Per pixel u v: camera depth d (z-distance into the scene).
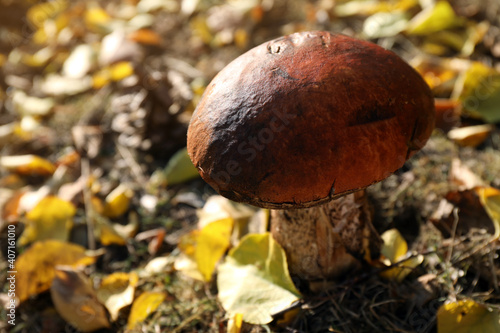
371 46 0.24
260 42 0.49
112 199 0.36
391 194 0.34
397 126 0.23
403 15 0.46
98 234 0.34
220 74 0.24
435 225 0.31
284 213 0.27
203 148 0.23
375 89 0.23
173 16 0.55
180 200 0.37
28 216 0.35
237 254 0.29
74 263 0.32
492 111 0.37
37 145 0.43
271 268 0.28
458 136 0.37
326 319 0.28
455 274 0.28
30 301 0.32
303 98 0.22
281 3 0.53
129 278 0.31
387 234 0.30
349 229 0.28
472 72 0.37
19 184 0.40
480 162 0.36
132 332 0.29
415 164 0.36
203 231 0.30
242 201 0.23
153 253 0.34
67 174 0.39
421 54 0.44
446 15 0.44
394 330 0.27
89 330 0.30
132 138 0.40
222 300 0.28
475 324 0.26
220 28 0.50
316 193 0.22
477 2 0.48
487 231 0.30
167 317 0.30
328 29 0.48
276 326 0.28
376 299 0.28
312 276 0.29
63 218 0.35
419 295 0.28
